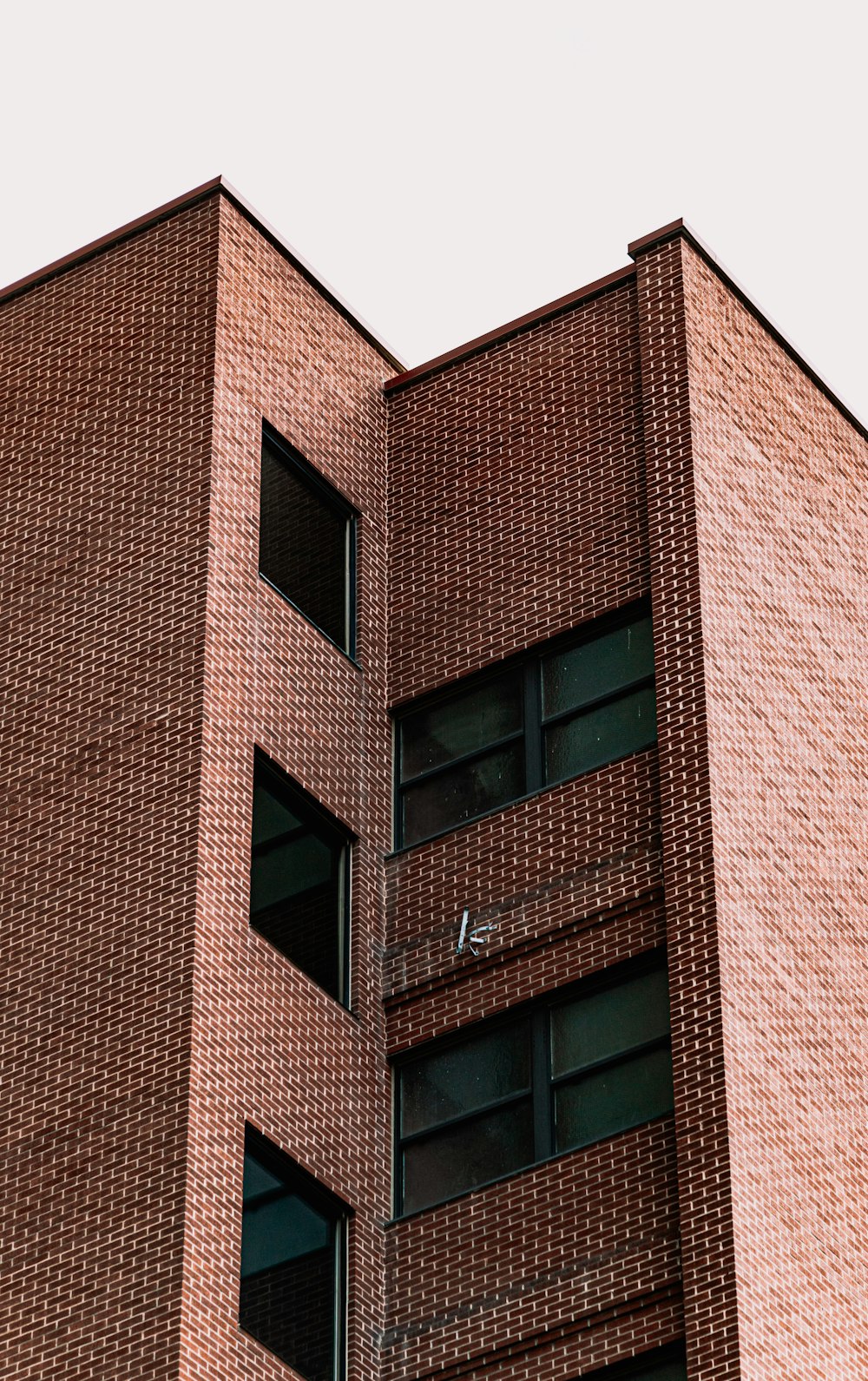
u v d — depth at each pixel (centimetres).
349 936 3203
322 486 3503
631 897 3077
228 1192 2789
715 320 3500
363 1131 3069
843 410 3762
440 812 3344
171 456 3300
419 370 3700
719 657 3153
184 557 3200
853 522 3662
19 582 3325
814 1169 2880
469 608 3459
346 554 3506
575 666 3331
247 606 3222
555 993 3095
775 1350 2678
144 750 3070
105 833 3033
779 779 3169
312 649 3325
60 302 3572
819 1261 2811
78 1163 2805
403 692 3450
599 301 3578
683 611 3172
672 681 3127
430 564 3531
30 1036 2930
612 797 3166
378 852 3309
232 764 3078
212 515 3212
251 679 3175
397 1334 2945
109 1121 2816
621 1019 3039
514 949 3148
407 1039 3167
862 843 3294
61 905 3008
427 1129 3108
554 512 3450
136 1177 2761
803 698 3309
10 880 3064
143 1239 2714
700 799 3019
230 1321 2717
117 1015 2889
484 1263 2939
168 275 3484
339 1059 3078
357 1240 2975
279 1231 2867
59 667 3209
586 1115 2998
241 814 3064
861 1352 2806
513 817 3244
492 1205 2975
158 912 2938
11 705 3216
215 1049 2861
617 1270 2830
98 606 3231
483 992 3152
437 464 3609
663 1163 2870
